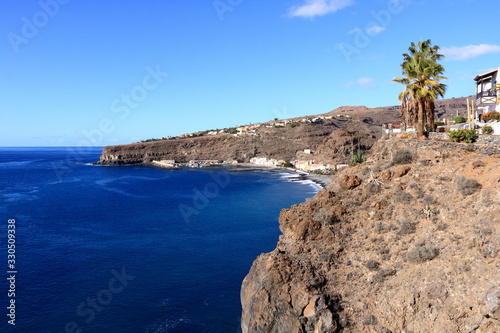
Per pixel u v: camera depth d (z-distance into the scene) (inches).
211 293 1664.6
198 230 2780.5
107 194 4899.1
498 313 750.5
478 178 1164.5
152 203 4124.0
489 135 1401.3
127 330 1368.1
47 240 2561.5
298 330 939.3
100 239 2576.3
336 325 914.1
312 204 1309.1
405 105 1777.8
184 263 2044.8
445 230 1044.5
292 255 1162.0
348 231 1198.3
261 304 1038.4
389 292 959.6
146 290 1700.3
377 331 885.2
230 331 1357.0
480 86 2274.9
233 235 2615.7
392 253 1063.6
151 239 2554.1
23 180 6702.8
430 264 968.3
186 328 1376.7
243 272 1908.2
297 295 995.3
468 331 796.6
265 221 3063.5
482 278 853.2
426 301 887.1
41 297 1644.9
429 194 1208.2
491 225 954.7
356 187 1375.5
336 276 1062.4
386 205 1237.1
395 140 1567.4
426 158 1368.1
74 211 3646.7
